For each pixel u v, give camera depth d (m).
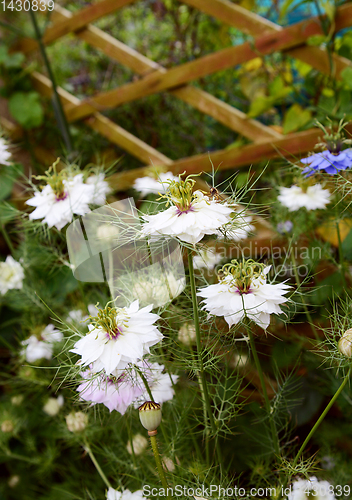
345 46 0.44
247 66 0.58
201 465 0.25
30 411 0.44
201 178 0.56
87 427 0.29
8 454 0.39
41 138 0.65
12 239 0.59
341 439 0.36
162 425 0.26
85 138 0.66
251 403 0.33
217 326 0.23
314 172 0.29
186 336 0.27
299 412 0.37
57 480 0.43
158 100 0.67
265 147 0.48
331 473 0.33
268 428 0.30
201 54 0.67
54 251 0.37
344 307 0.26
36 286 0.41
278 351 0.35
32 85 0.65
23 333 0.46
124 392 0.21
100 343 0.19
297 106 0.47
